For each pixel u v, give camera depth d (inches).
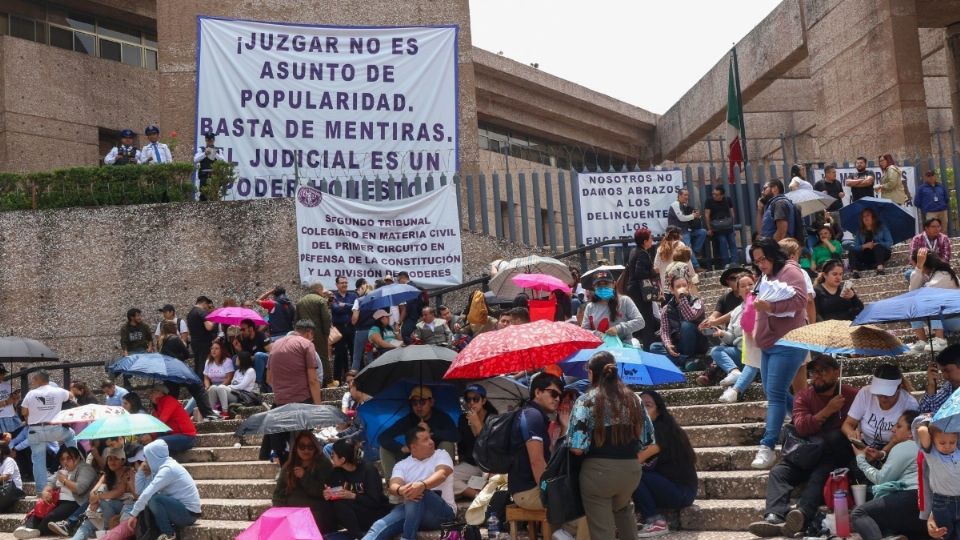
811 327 349.1
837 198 722.8
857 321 343.0
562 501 298.7
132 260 700.7
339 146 780.6
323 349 580.4
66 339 693.9
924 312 335.3
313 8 826.8
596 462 295.1
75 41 991.0
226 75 773.9
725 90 1176.8
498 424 333.4
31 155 932.6
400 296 569.0
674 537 327.9
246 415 557.0
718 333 452.8
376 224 705.0
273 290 626.8
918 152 880.3
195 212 706.2
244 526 409.1
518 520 335.9
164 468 411.5
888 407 324.8
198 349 617.6
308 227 697.0
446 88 797.9
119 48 1026.1
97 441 482.9
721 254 718.5
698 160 1403.8
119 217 705.0
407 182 725.9
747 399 418.3
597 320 454.9
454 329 601.6
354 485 370.0
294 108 778.2
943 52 1202.6
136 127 1018.7
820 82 1030.4
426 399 377.7
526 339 340.2
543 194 883.4
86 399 575.8
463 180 798.5
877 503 304.2
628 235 741.9
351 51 788.6
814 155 1299.2
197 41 774.5
